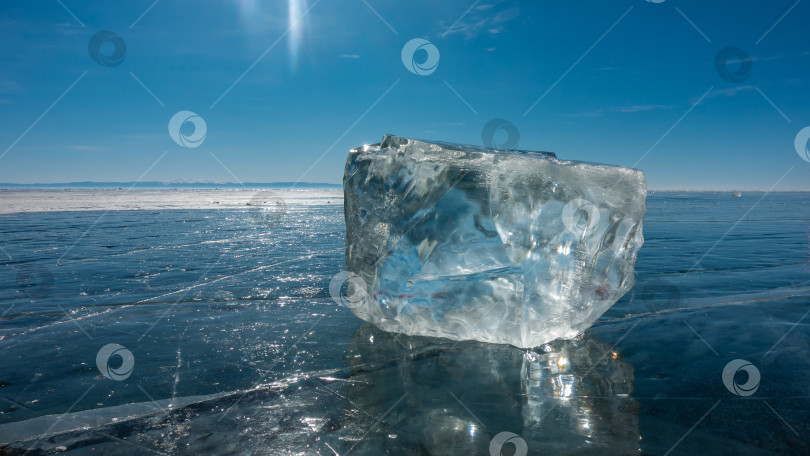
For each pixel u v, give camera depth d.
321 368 1.74
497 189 2.07
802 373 1.64
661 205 18.19
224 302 2.84
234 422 1.32
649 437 1.21
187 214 12.31
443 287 2.09
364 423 1.31
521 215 2.06
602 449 1.15
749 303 2.74
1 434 1.25
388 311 2.19
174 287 3.29
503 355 1.89
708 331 2.19
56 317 2.50
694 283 3.37
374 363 1.80
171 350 1.96
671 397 1.46
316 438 1.23
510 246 2.05
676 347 1.96
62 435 1.25
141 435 1.25
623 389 1.53
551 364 1.78
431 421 1.32
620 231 2.19
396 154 2.34
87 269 4.06
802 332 2.14
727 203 20.81
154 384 1.59
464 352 1.93
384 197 2.31
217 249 5.46
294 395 1.50
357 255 2.41
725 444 1.17
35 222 9.23
